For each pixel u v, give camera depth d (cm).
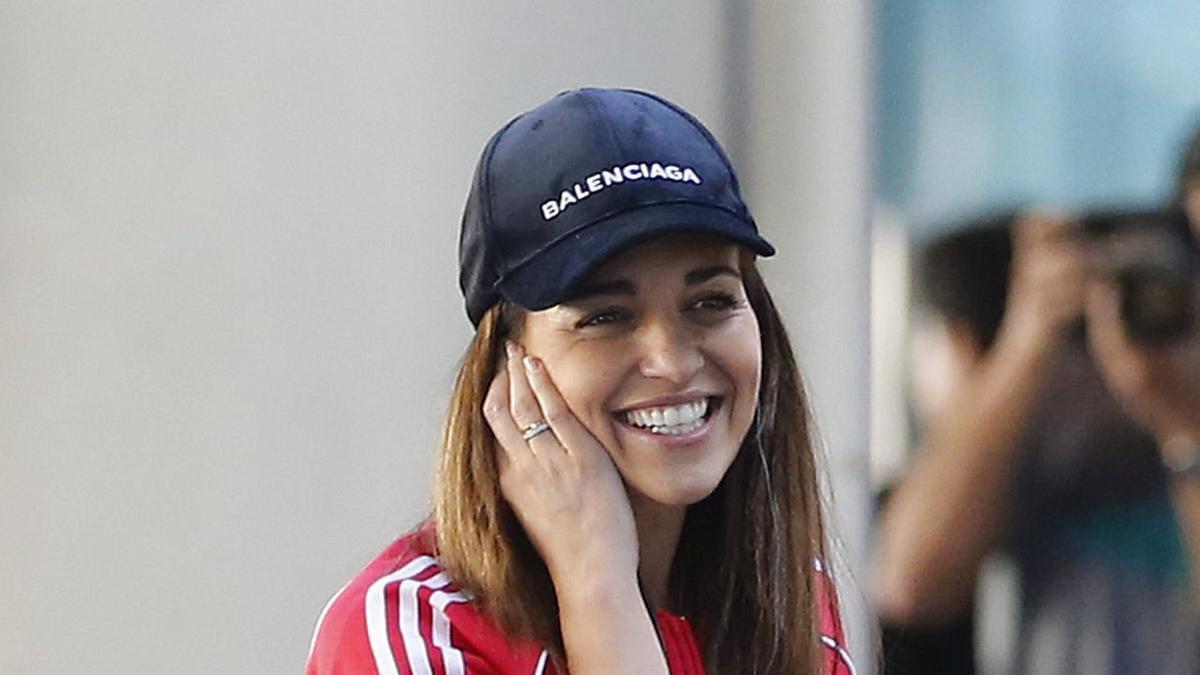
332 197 1298
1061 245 1404
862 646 1348
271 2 1295
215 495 1296
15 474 1291
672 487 707
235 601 1296
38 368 1292
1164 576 1402
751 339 713
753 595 782
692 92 1336
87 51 1291
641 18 1327
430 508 862
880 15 1399
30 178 1291
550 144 698
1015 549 1419
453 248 1298
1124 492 1409
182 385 1294
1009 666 1422
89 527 1292
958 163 1405
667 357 694
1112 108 1394
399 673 682
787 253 1385
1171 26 1382
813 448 789
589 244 675
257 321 1297
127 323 1291
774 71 1376
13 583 1292
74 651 1291
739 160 1374
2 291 1290
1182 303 1390
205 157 1295
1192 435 1395
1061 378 1409
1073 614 1414
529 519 719
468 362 736
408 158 1296
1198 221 1385
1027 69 1398
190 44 1292
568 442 713
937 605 1420
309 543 1295
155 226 1294
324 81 1297
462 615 709
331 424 1296
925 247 1408
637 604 712
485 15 1302
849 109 1386
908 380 1416
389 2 1295
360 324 1297
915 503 1418
